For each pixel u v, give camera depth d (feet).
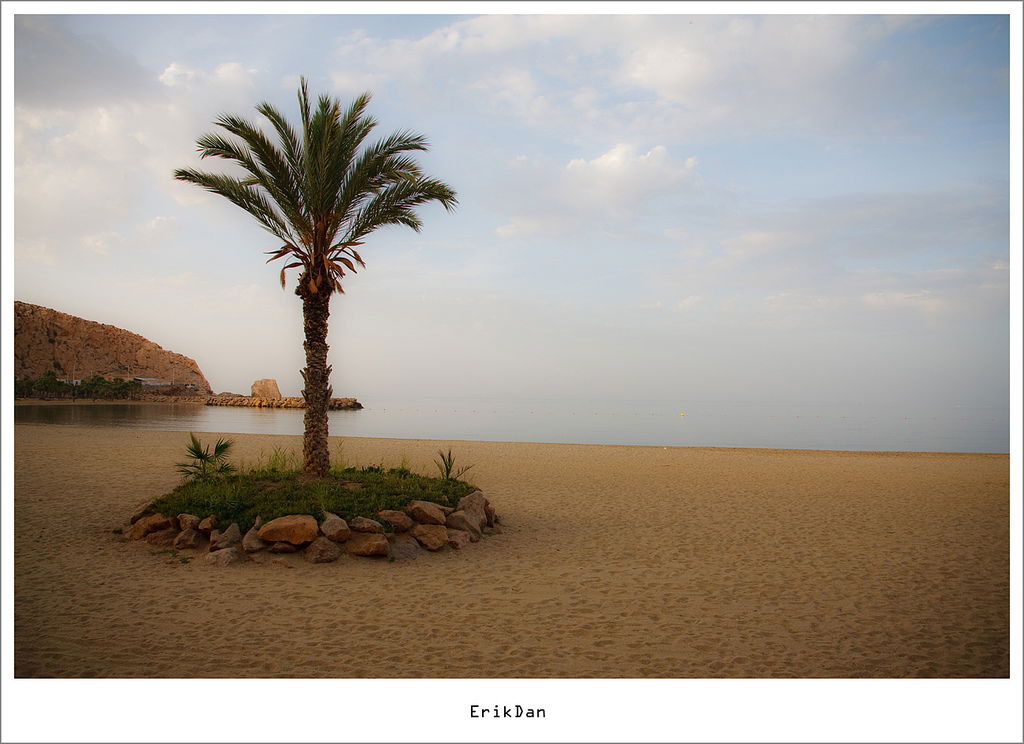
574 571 29.53
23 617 21.98
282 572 27.81
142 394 453.99
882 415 370.53
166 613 22.59
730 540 36.47
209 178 40.55
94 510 40.29
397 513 32.94
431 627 21.91
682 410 472.03
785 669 19.06
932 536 37.76
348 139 42.06
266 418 251.80
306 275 40.96
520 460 81.35
